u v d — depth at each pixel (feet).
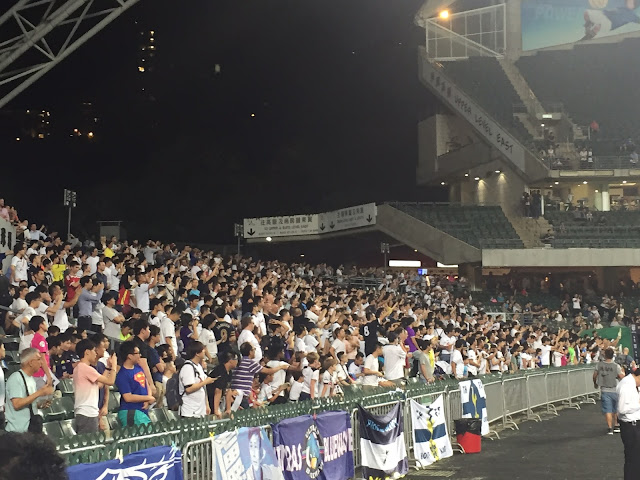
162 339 44.29
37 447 6.89
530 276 143.84
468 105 153.69
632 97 163.12
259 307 55.16
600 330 114.83
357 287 124.06
